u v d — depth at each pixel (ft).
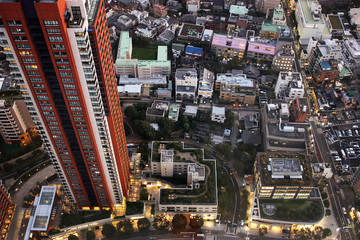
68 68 599.16
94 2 601.62
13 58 589.32
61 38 550.77
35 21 538.47
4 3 499.92
